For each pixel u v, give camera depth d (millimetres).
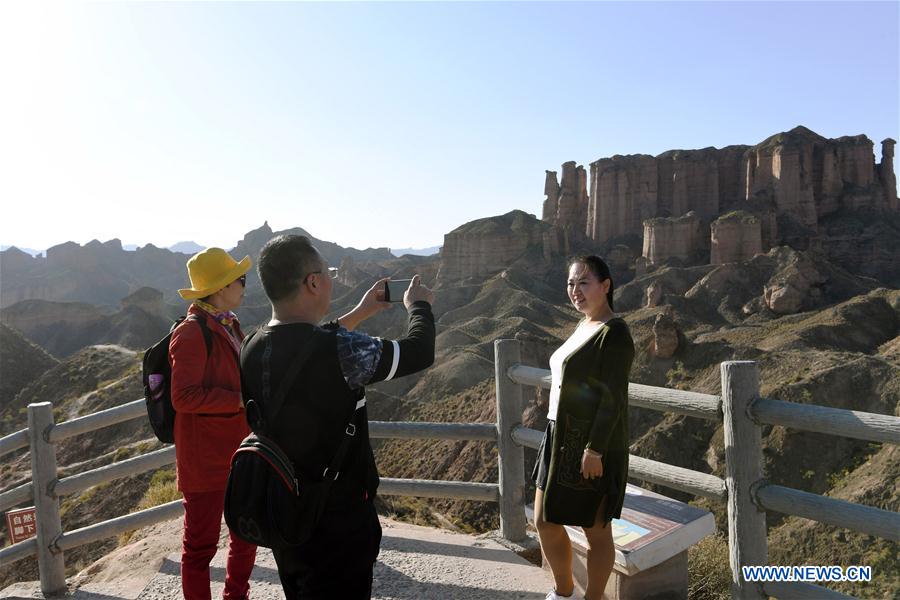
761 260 128125
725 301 122312
